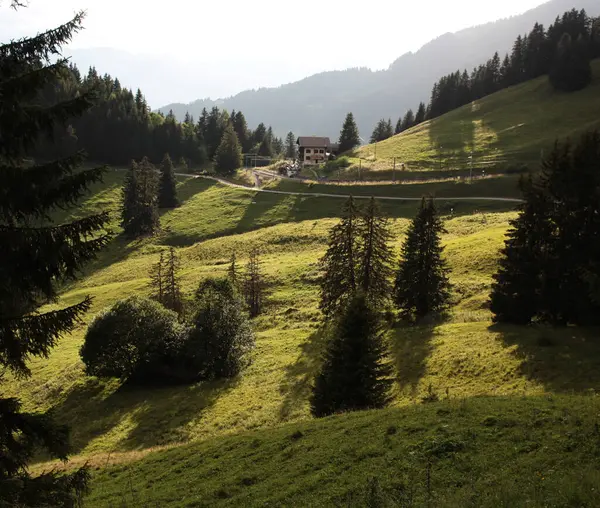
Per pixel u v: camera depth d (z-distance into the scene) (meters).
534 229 36.31
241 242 95.50
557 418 16.20
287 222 109.12
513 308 37.38
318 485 15.70
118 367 42.53
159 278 62.25
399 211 105.38
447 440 16.22
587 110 153.25
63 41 11.23
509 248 38.12
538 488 11.86
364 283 49.16
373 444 17.64
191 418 34.25
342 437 19.20
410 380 31.16
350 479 15.44
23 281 11.62
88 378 45.00
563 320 35.47
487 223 81.81
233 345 43.53
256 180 151.88
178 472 20.69
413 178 129.12
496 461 14.34
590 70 172.88
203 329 43.25
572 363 26.97
